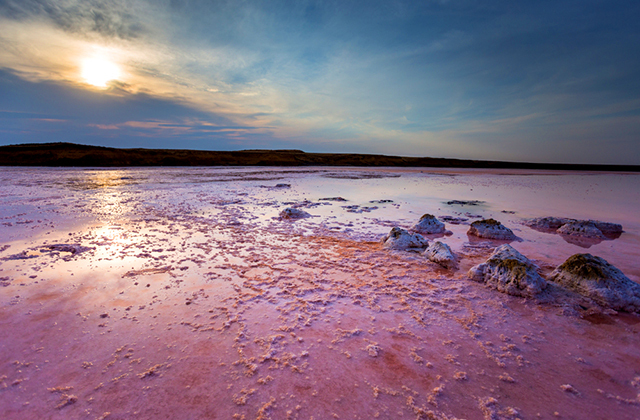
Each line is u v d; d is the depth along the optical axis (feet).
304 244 18.89
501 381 7.63
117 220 24.62
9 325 9.57
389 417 6.55
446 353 8.67
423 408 6.77
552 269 15.38
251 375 7.68
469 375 7.81
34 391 7.09
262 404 6.84
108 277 13.33
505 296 12.23
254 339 9.11
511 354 8.64
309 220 26.22
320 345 8.91
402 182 64.85
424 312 10.88
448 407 6.81
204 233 21.09
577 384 7.54
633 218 28.12
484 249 18.72
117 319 10.05
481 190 51.31
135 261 15.34
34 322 9.78
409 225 24.90
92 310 10.59
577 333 9.73
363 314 10.66
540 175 101.55
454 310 11.07
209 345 8.79
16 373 7.62
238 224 24.13
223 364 8.05
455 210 32.19
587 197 43.14
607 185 64.23
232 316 10.34
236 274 13.92
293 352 8.57
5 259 15.33
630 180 81.46
